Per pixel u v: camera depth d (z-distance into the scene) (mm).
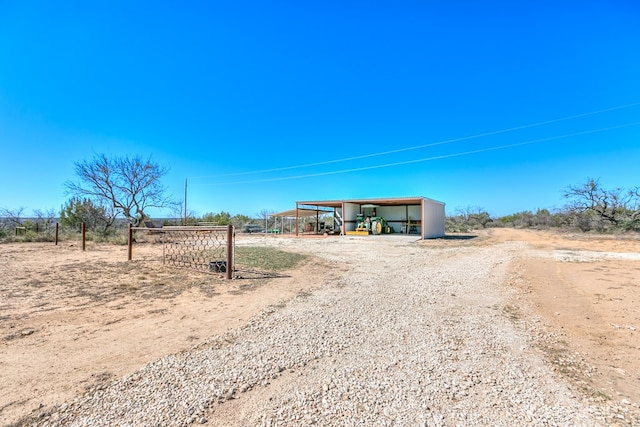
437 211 21188
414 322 4043
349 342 3379
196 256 10109
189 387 2447
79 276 6789
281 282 6379
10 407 2156
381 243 15656
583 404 2283
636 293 5551
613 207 21859
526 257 10383
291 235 22422
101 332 3615
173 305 4750
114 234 17797
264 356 3020
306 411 2162
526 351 3209
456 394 2395
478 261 9500
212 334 3590
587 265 8664
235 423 2031
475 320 4148
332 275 7148
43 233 16078
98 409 2150
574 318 4266
